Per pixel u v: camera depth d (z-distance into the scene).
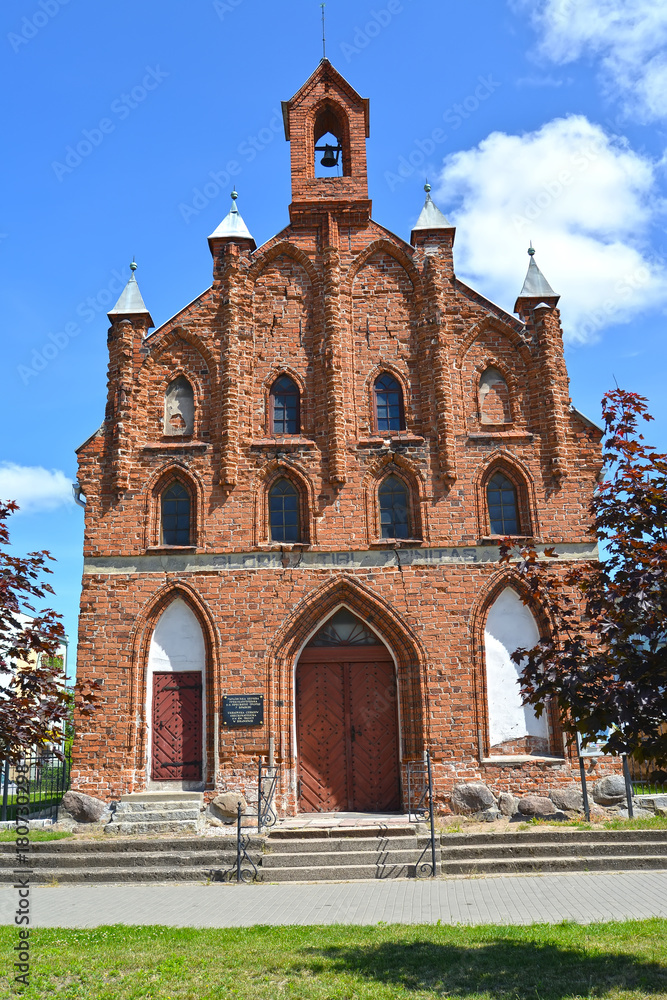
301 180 23.50
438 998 9.09
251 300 22.70
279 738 19.77
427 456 21.38
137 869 16.70
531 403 21.91
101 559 20.78
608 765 19.64
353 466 21.36
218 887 15.81
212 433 21.66
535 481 21.28
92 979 9.84
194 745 20.05
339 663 20.75
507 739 19.92
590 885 14.77
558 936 11.04
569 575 10.78
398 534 21.22
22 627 10.45
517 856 16.73
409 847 17.06
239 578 20.59
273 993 9.31
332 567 20.64
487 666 20.31
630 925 11.44
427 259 22.62
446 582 20.56
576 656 9.91
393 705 20.53
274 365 22.30
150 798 19.19
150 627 20.50
